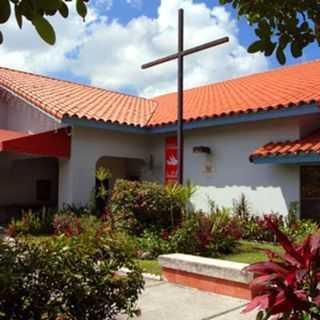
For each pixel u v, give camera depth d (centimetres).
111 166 1984
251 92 1806
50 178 2147
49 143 1608
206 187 1664
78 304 502
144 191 1234
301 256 306
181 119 1379
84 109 1736
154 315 671
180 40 1368
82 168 1688
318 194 1362
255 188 1512
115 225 1218
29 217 1500
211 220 1198
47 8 234
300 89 1555
